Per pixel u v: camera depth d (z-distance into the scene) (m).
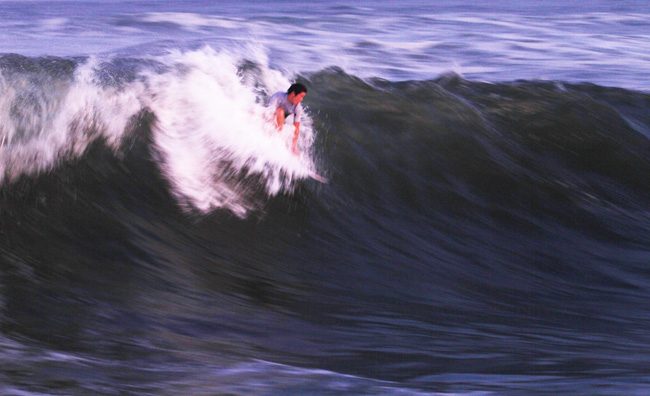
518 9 158.50
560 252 28.39
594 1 193.62
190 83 30.12
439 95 36.44
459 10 152.50
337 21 115.25
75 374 12.46
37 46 74.44
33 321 16.81
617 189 33.78
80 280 20.39
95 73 29.28
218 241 24.98
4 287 18.84
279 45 77.06
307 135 31.88
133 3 176.25
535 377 14.39
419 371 15.40
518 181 32.50
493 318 21.22
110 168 26.23
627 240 30.02
